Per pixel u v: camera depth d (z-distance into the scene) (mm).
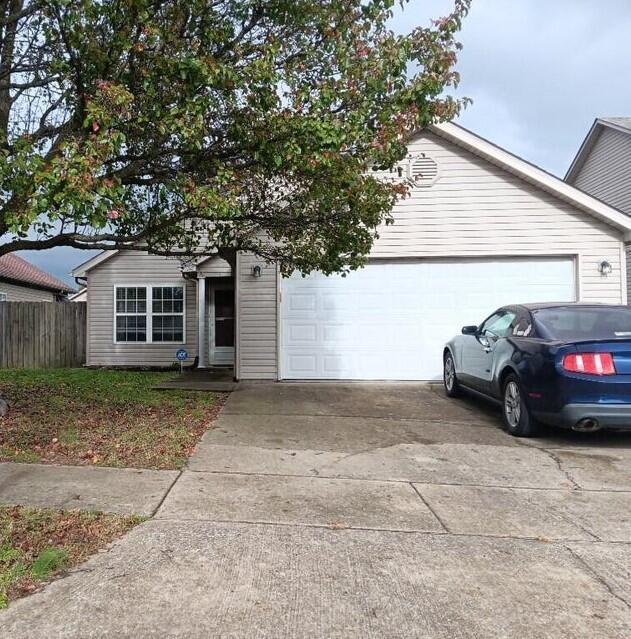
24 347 16547
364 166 6438
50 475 4867
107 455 5516
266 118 5602
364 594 3008
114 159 5996
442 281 10836
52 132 6508
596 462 5625
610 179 17859
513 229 10750
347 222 7582
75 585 3033
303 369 10844
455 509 4320
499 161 10586
